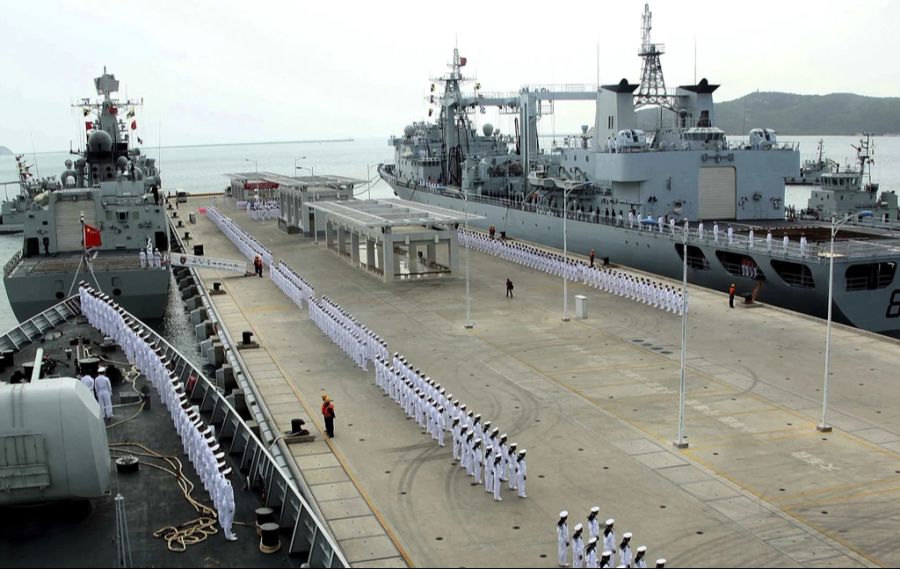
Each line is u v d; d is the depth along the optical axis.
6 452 18.72
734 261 52.28
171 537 18.53
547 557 20.77
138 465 22.42
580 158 69.44
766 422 30.17
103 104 81.00
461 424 27.25
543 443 28.47
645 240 58.38
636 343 41.97
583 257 66.44
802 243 45.03
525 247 69.38
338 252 73.38
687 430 29.50
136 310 50.53
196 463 21.84
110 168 71.25
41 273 48.25
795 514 22.86
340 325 41.94
